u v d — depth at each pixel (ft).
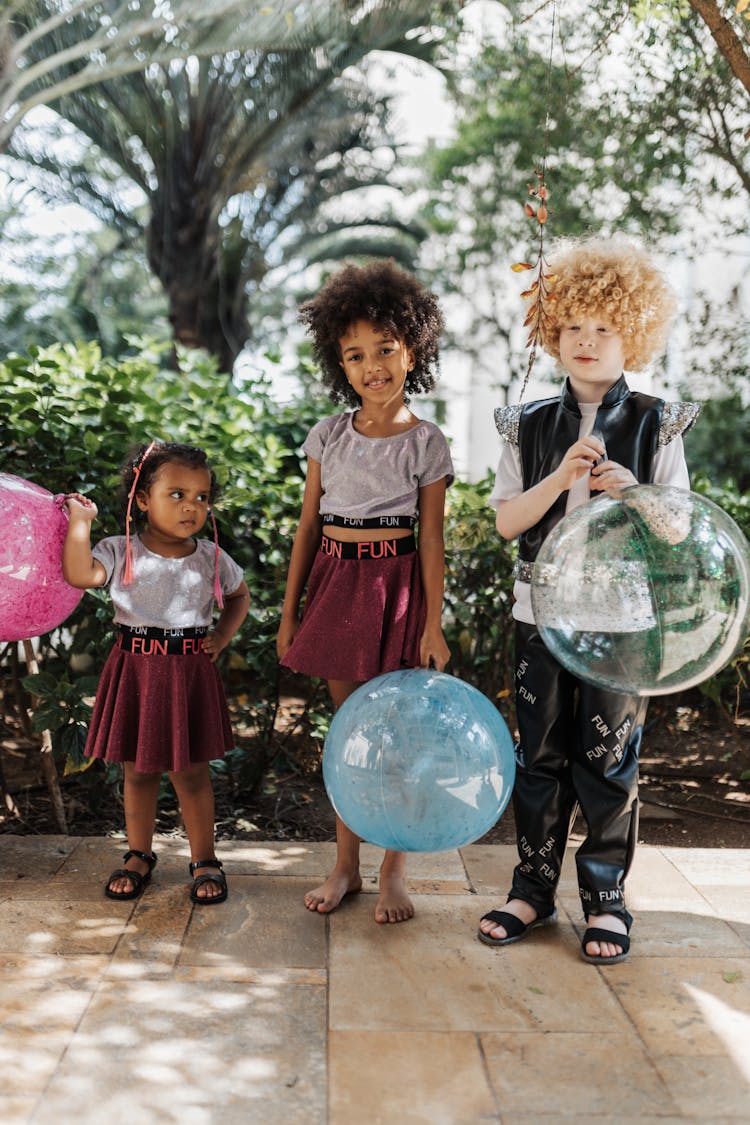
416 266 46.65
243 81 29.32
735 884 9.61
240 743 12.75
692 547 7.00
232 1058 6.51
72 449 11.16
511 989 7.50
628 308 8.03
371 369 8.50
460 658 12.66
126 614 8.77
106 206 38.42
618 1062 6.57
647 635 6.99
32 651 10.55
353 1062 6.49
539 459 8.33
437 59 28.19
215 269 35.04
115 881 8.95
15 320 55.93
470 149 38.14
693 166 21.18
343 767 7.59
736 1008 7.28
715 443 27.17
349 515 8.60
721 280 26.32
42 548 8.34
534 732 8.34
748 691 13.47
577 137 22.54
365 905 8.94
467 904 9.04
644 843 11.17
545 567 7.41
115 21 23.97
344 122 33.17
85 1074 6.30
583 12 18.35
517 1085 6.29
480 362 46.88
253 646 12.24
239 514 12.42
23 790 11.91
